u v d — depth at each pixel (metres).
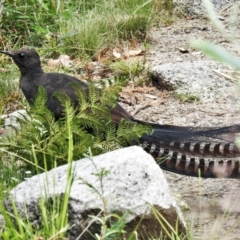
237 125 7.02
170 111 10.32
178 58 12.54
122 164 5.79
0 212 6.00
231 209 6.81
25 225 5.50
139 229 5.51
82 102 7.09
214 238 6.10
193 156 6.96
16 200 5.88
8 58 12.27
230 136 6.95
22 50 8.20
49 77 8.00
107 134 7.09
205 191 7.41
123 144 7.13
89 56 12.72
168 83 11.14
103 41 13.11
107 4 14.28
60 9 13.95
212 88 10.84
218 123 9.73
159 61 12.39
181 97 10.66
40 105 6.95
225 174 6.86
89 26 13.16
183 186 7.58
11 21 13.54
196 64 11.54
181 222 5.66
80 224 5.47
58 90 7.75
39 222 5.73
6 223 5.63
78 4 14.51
